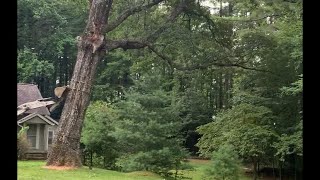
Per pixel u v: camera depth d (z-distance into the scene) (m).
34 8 32.31
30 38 33.66
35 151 21.92
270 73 16.84
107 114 17.39
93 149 17.09
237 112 15.95
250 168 21.73
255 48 18.02
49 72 33.22
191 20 19.80
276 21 18.92
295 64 15.93
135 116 15.67
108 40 15.47
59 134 14.38
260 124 15.64
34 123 23.95
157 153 15.14
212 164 13.98
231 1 19.33
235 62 18.67
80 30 35.84
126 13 15.98
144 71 19.12
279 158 15.91
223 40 19.36
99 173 13.02
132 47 16.48
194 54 19.03
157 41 18.17
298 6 13.43
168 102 16.23
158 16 19.28
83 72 14.70
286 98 15.85
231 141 15.38
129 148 16.58
